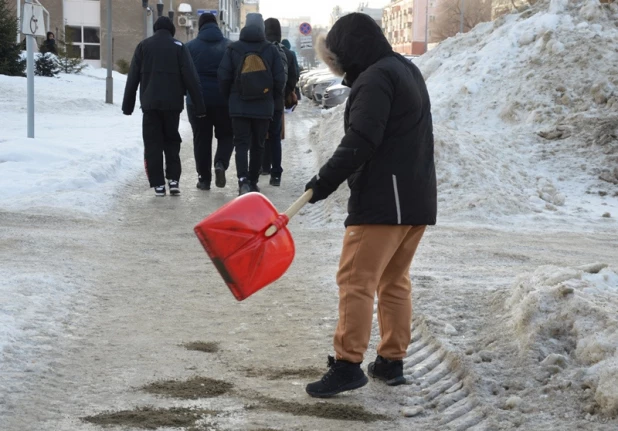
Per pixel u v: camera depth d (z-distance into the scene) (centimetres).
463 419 383
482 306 553
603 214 1044
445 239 857
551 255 788
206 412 393
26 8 1359
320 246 809
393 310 431
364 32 406
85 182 1092
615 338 417
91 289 617
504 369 433
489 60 1648
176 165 1095
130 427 372
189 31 4856
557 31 1616
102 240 800
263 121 1058
